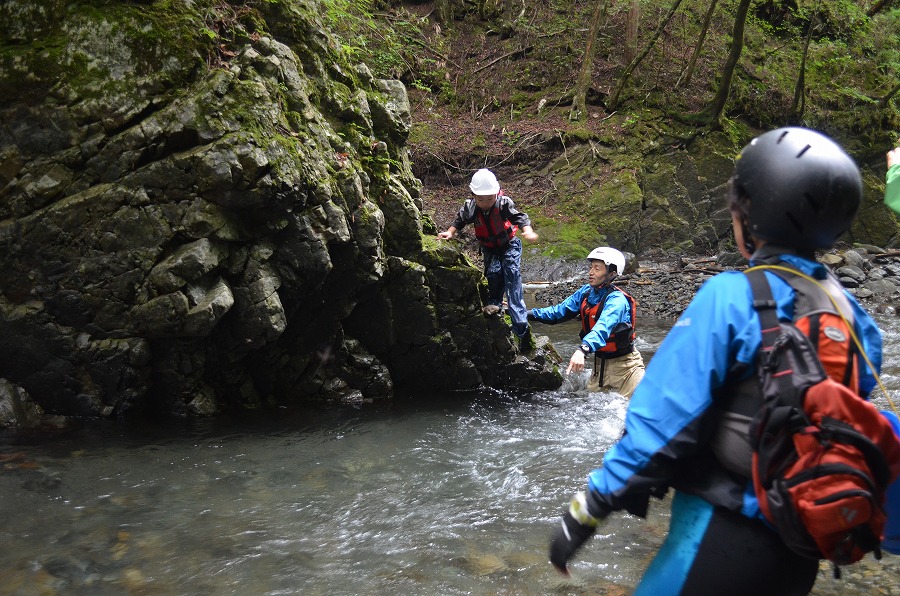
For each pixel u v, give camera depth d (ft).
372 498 13.42
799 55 60.80
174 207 16.76
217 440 16.52
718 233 50.75
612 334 18.43
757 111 55.67
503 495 13.71
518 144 53.36
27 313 17.35
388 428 17.79
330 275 19.29
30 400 17.88
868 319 5.55
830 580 10.57
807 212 5.35
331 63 20.88
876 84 60.08
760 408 5.08
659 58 57.62
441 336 21.07
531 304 37.63
